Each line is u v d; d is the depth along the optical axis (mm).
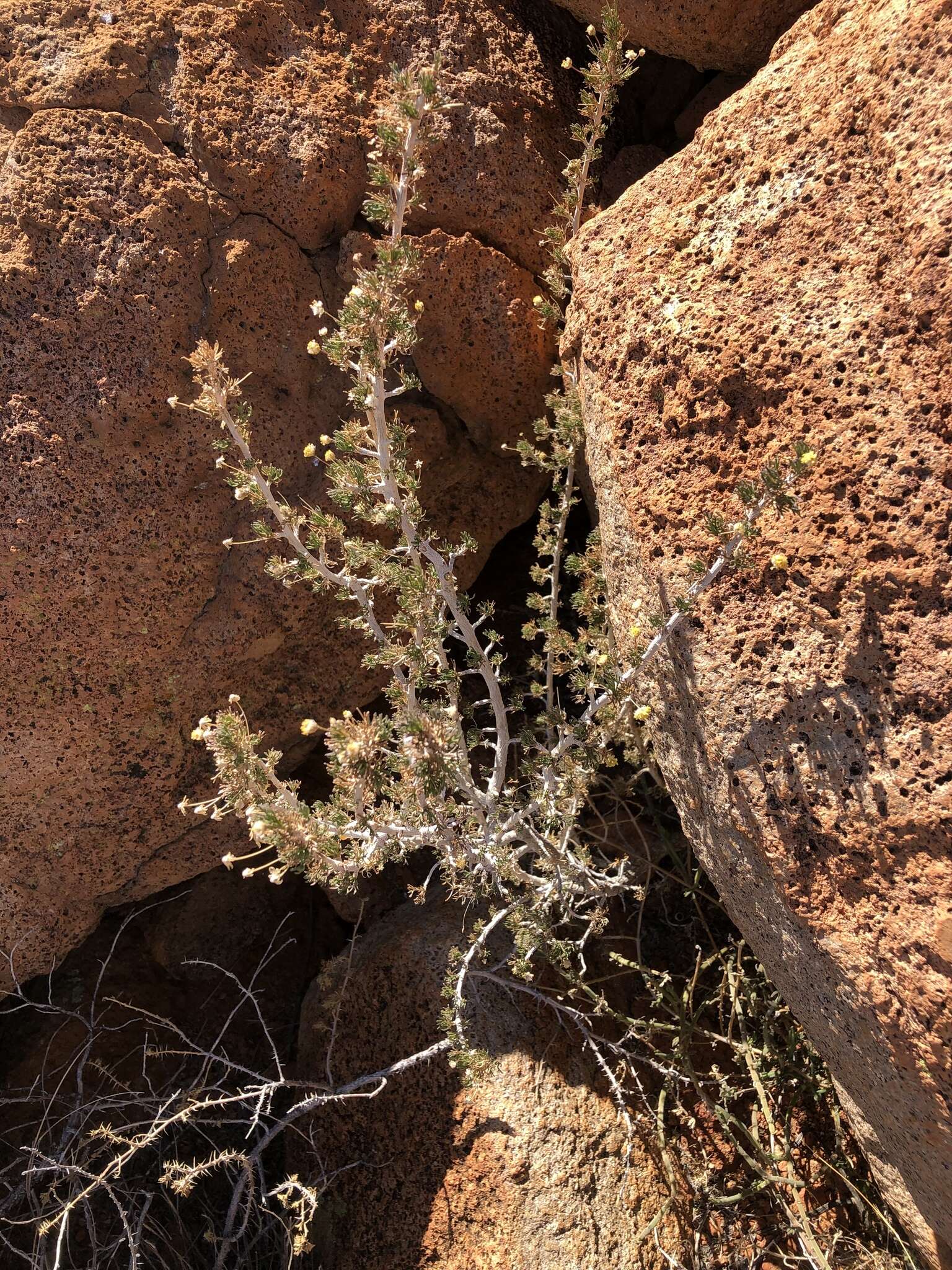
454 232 2768
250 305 2588
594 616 2672
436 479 2988
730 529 1996
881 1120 2096
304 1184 2912
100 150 2408
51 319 2350
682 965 3186
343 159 2648
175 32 2531
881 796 1832
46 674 2467
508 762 3309
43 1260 2635
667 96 3199
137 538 2467
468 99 2775
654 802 3336
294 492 2676
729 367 2059
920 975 1778
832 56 2053
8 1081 3088
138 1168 3037
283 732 2961
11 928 2697
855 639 1884
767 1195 2816
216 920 3404
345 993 3031
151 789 2713
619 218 2381
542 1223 2529
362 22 2754
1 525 2334
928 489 1817
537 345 2832
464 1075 2566
